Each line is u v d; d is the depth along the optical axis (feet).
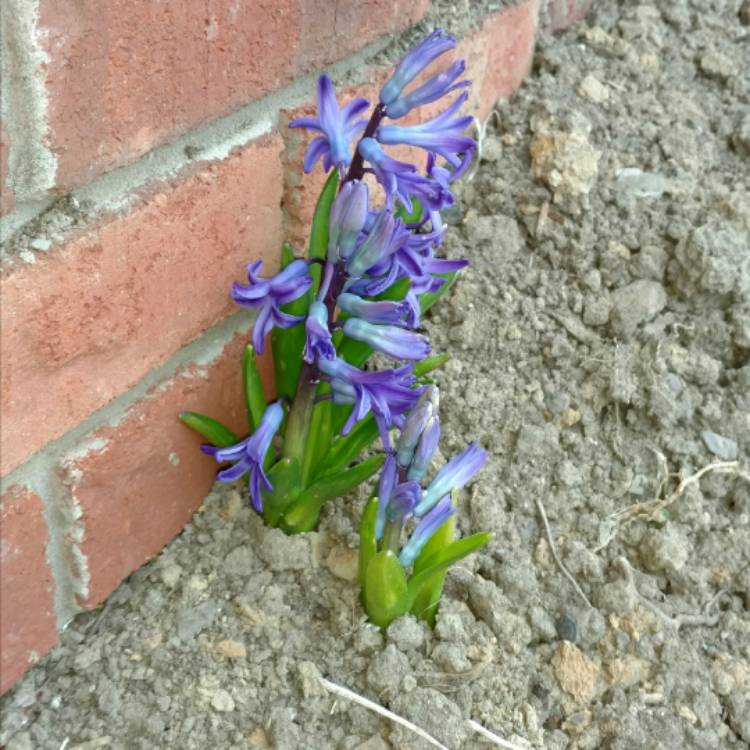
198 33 0.91
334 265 0.95
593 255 1.42
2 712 0.97
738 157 1.58
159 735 0.99
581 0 1.73
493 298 1.38
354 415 0.95
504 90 1.58
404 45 1.31
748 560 1.22
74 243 0.85
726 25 1.76
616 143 1.55
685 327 1.38
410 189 0.93
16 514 0.89
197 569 1.11
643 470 1.29
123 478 1.01
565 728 1.06
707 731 1.08
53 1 0.74
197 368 1.09
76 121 0.81
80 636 1.04
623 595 1.15
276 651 1.06
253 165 1.07
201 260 1.03
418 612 1.08
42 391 0.86
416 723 1.01
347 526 1.15
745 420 1.31
